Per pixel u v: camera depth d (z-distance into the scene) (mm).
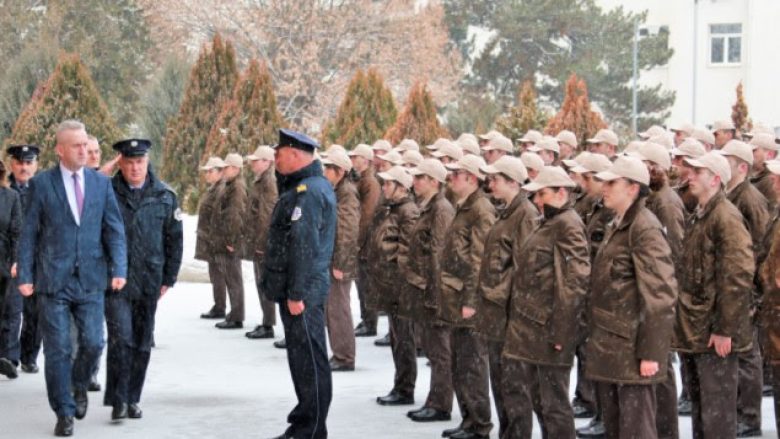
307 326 9633
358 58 45469
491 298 9484
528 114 24047
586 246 8656
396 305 11891
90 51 49812
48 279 10289
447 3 55781
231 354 14969
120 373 10992
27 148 13305
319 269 9641
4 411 11422
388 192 12414
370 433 10484
